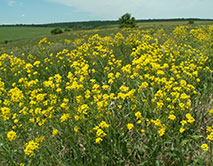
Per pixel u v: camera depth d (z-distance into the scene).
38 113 3.51
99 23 105.94
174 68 5.04
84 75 5.43
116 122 3.35
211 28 12.21
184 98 3.32
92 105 3.81
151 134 2.87
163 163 2.69
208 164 2.60
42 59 8.20
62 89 4.99
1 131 3.65
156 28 21.31
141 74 5.23
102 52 7.45
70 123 3.33
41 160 2.80
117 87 4.79
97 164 2.71
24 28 96.00
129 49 8.32
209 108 3.71
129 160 2.86
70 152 3.10
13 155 3.08
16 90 4.13
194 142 3.00
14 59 7.19
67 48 10.50
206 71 5.07
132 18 41.47
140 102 3.66
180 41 10.16
